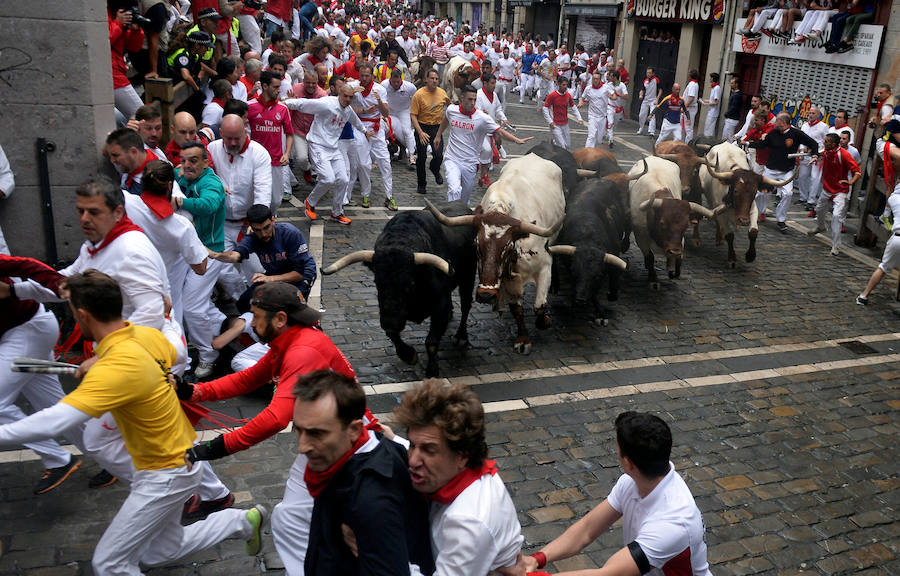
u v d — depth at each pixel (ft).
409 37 94.89
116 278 13.98
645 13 76.64
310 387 8.44
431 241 21.65
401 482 8.43
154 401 11.30
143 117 21.09
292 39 51.26
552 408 21.66
